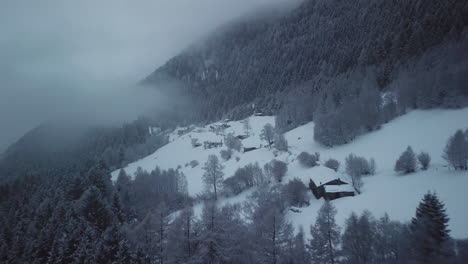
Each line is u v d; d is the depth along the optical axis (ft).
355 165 280.31
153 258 167.53
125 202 334.24
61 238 202.69
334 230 153.99
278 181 314.76
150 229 180.04
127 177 418.10
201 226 151.02
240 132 614.34
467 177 209.97
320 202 252.21
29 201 390.01
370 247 136.67
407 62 557.74
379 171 287.89
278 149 428.97
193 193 368.07
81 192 331.98
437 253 120.37
